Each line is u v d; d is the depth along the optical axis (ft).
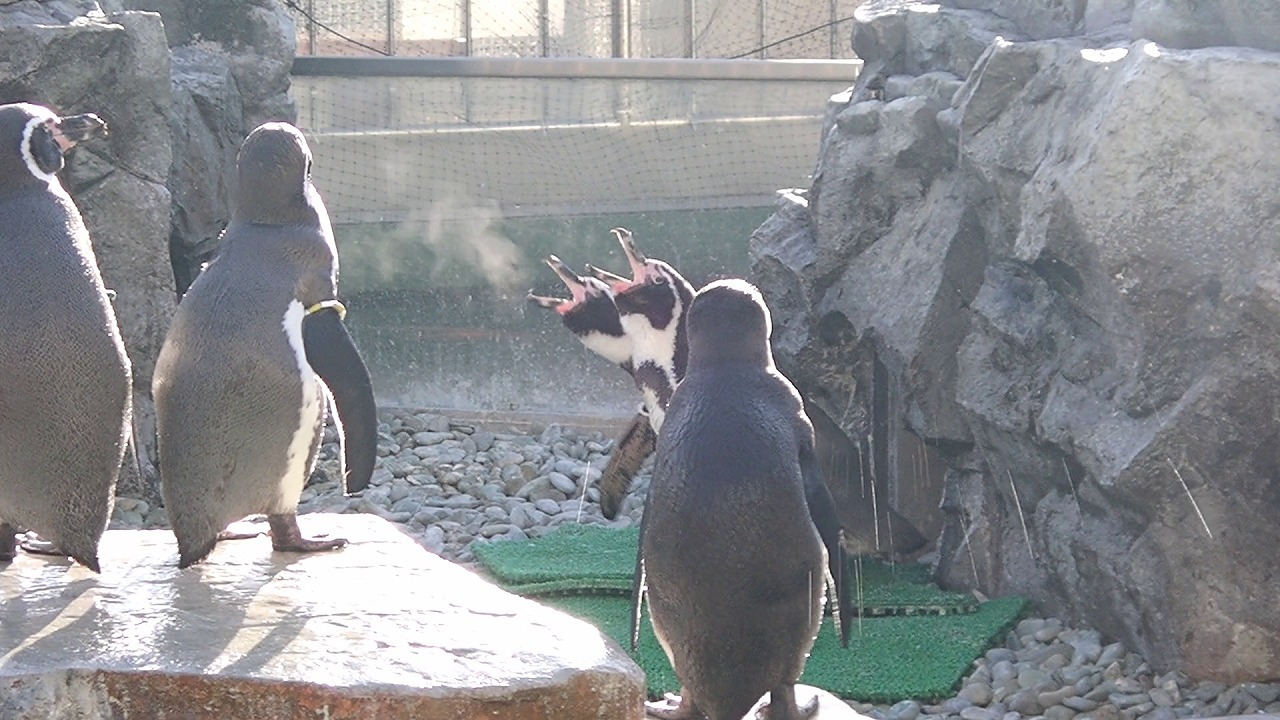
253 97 41.65
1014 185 25.23
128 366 16.43
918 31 31.40
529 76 46.21
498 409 44.42
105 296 16.31
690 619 15.85
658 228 47.29
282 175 17.39
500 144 46.44
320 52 48.34
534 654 14.56
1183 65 21.59
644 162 46.98
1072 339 24.76
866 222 30.91
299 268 17.24
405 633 15.11
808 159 47.37
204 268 17.43
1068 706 22.12
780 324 32.81
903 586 28.14
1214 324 21.70
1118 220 21.94
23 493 16.03
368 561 17.85
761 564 15.53
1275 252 21.06
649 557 16.06
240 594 16.33
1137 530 23.56
